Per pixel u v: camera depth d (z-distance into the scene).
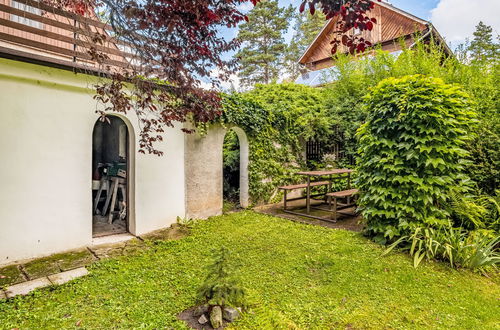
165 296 2.85
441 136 4.01
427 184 4.07
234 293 2.56
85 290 2.97
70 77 4.08
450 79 6.64
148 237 4.83
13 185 3.67
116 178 5.77
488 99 5.30
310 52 16.17
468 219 4.12
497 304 2.77
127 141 5.16
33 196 3.83
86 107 4.31
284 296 2.86
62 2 3.38
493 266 3.58
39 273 3.39
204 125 5.84
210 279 2.62
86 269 3.52
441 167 4.04
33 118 3.80
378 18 13.23
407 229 4.11
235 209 6.95
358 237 4.64
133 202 4.96
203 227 5.37
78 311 2.60
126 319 2.46
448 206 4.14
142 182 4.99
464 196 4.21
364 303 2.74
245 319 2.47
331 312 2.58
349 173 7.65
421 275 3.32
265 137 7.34
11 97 3.62
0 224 3.58
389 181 4.31
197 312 2.53
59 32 5.90
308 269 3.50
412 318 2.50
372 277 3.26
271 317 2.49
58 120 4.04
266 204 7.47
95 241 4.58
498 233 4.07
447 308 2.67
